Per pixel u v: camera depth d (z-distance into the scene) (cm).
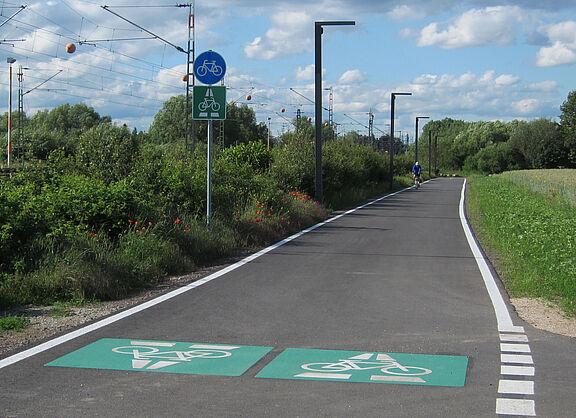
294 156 2858
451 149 14612
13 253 911
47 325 699
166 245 1077
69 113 9400
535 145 11800
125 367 546
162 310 775
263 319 729
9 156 5034
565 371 539
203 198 1486
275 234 1539
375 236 1638
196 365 553
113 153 1514
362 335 657
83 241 957
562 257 1023
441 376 523
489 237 1583
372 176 4806
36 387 493
